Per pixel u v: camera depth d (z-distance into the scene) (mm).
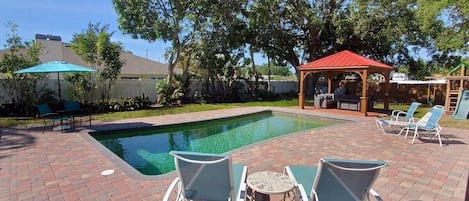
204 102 18797
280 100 21766
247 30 21312
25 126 9242
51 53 17469
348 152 6102
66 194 3811
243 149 6270
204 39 18875
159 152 7480
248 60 22016
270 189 2959
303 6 20750
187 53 19047
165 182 4223
